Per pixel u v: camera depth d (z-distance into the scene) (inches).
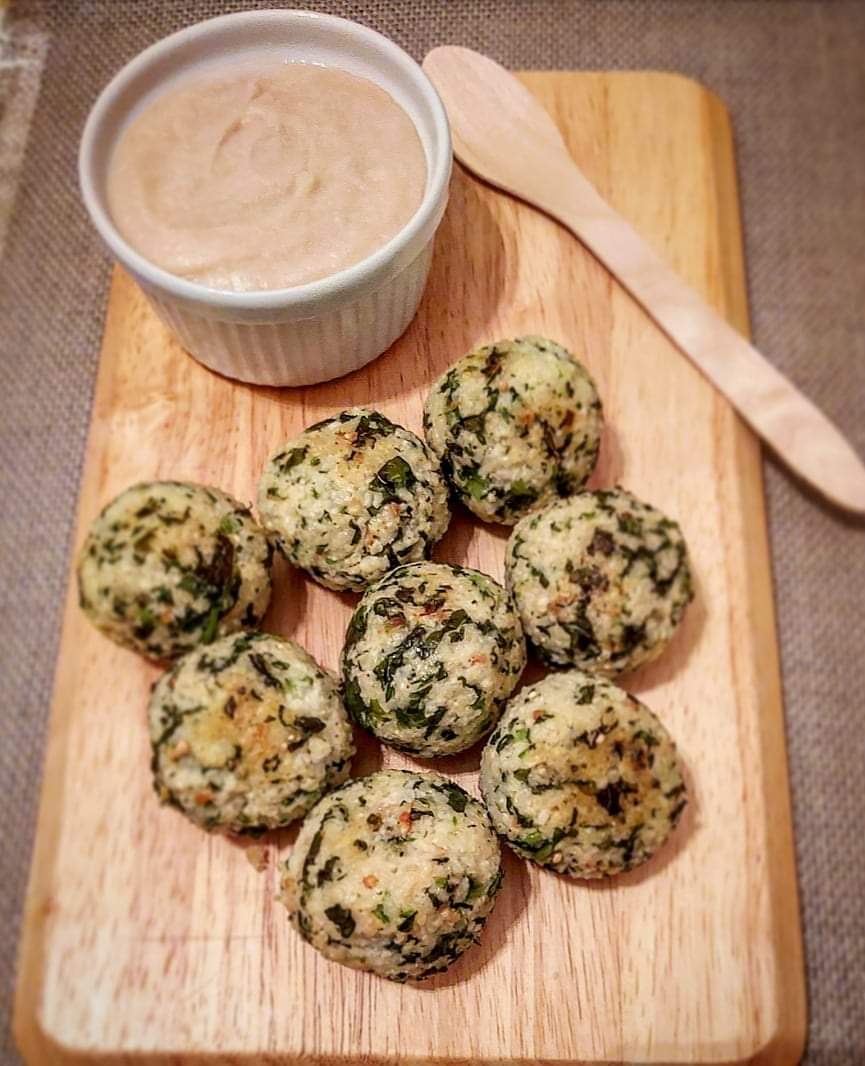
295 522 10.7
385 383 12.2
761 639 12.1
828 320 14.9
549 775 10.3
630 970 10.9
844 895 12.6
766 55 15.5
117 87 10.1
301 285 10.0
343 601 11.6
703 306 12.8
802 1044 11.1
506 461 11.0
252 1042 10.6
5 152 12.6
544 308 12.7
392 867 9.8
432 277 12.6
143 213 10.0
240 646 10.5
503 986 10.8
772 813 11.6
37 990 10.6
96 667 11.4
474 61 12.8
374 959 9.8
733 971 11.0
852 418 14.5
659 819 10.5
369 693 10.3
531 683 11.6
